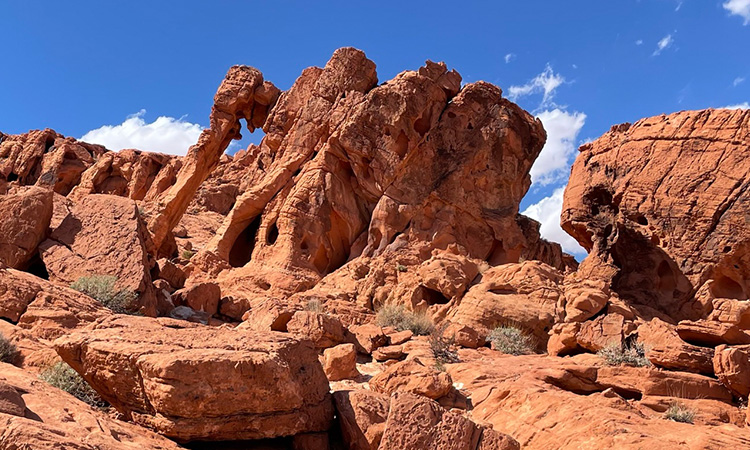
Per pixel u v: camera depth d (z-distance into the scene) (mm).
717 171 24344
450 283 21562
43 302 13250
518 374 13898
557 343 16953
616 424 9625
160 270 21938
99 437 6582
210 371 8094
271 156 40156
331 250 28719
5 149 60750
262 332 9695
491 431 8305
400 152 28859
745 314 16344
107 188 58656
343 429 9133
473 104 30375
